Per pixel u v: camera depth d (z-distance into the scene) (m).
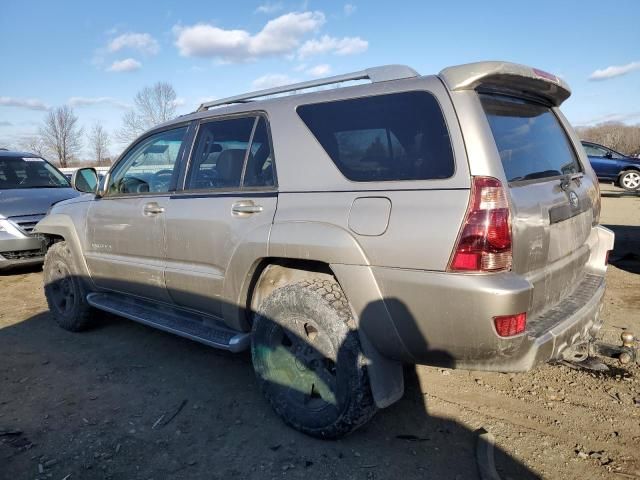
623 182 17.33
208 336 3.33
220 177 3.33
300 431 2.94
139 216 3.77
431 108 2.46
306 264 2.95
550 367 3.75
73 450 2.86
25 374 3.90
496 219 2.22
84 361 4.12
